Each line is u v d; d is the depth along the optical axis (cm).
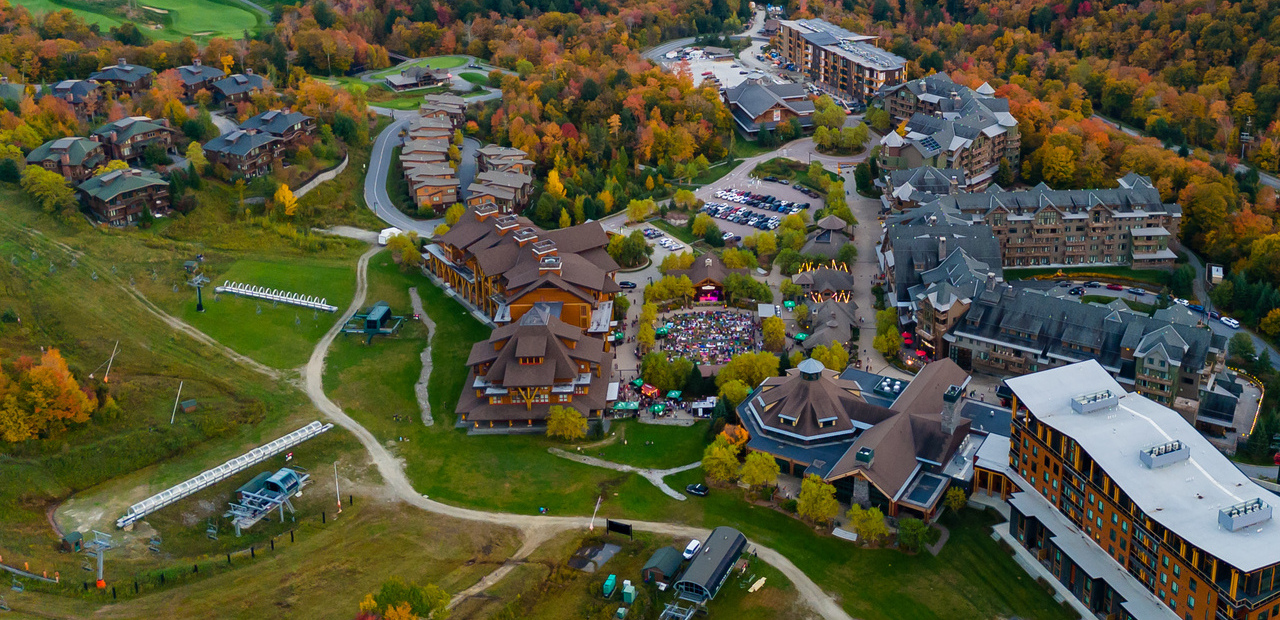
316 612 19775
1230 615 17525
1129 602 19100
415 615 18725
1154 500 19062
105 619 19362
